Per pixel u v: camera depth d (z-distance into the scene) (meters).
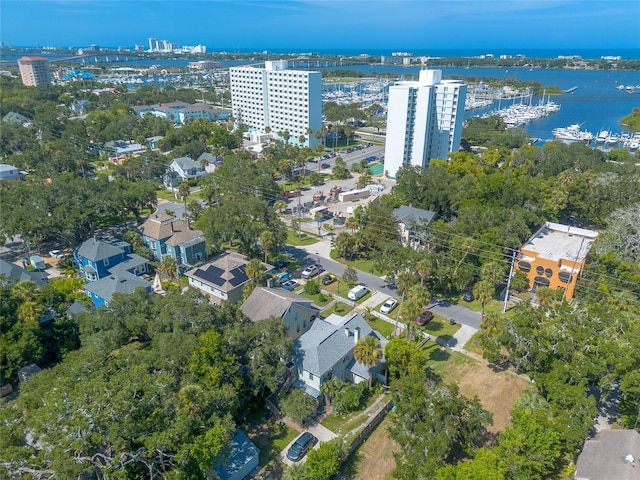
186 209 97.06
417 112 130.50
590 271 70.38
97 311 55.56
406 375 49.16
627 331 49.59
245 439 43.22
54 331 56.38
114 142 165.25
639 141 182.12
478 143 178.25
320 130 183.25
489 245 73.62
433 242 78.81
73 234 83.19
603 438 40.38
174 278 78.00
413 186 102.00
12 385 51.88
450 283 72.38
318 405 49.47
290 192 121.94
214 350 44.09
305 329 60.59
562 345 47.41
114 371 42.25
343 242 83.00
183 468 35.84
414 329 60.75
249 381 46.88
